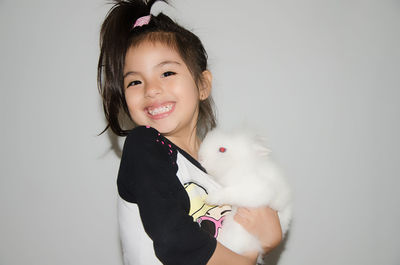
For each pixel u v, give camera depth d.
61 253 2.38
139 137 1.16
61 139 2.33
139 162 1.09
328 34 2.33
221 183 1.38
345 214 2.43
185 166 1.26
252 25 2.30
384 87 2.37
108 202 2.37
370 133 2.38
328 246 2.44
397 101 2.38
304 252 2.43
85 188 2.36
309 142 2.37
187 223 1.00
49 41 2.28
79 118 2.32
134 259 1.16
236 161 1.42
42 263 2.38
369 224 2.44
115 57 1.35
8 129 2.31
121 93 1.37
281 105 2.34
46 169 2.34
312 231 2.42
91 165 2.35
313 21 2.32
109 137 2.33
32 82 2.30
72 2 2.27
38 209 2.36
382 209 2.43
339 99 2.36
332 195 2.41
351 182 2.41
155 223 0.98
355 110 2.37
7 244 2.37
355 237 2.44
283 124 2.35
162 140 1.23
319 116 2.36
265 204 1.31
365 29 2.34
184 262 0.96
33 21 2.27
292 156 2.37
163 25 1.45
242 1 2.29
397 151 2.40
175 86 1.33
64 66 2.29
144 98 1.31
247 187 1.29
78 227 2.38
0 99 2.30
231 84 2.32
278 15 2.30
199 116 1.81
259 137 1.55
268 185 1.33
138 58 1.32
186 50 1.42
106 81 1.40
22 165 2.34
